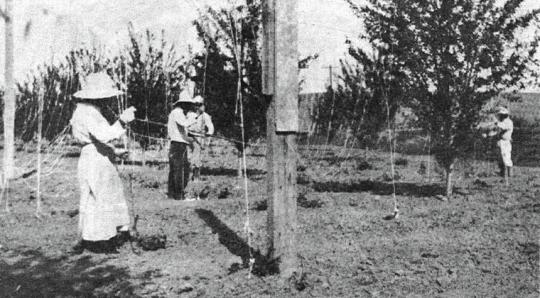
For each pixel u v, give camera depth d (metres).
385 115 19.64
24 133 22.98
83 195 6.68
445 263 6.36
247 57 14.49
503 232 8.09
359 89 21.09
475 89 11.34
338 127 23.81
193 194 11.77
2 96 23.98
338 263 6.32
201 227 8.38
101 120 6.79
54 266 6.20
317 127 26.02
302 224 8.69
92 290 5.35
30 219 9.05
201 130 14.71
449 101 11.27
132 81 18.33
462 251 6.94
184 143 11.37
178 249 7.02
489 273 5.97
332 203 10.93
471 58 11.05
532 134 21.80
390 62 12.34
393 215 9.26
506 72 10.90
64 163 18.75
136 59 18.61
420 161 21.36
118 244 7.16
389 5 11.57
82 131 6.62
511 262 6.41
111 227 6.73
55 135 23.02
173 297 5.14
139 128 18.03
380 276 5.83
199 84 15.02
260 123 14.83
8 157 12.07
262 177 15.82
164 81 18.89
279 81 5.29
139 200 11.19
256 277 5.66
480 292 5.32
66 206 10.45
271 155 5.49
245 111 14.55
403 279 5.73
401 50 11.44
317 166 19.58
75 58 22.81
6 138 12.06
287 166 5.48
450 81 11.20
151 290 5.33
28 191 12.34
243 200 11.16
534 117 23.14
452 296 5.20
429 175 16.58
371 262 6.34
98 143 6.74
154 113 18.25
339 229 8.33
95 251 6.90
